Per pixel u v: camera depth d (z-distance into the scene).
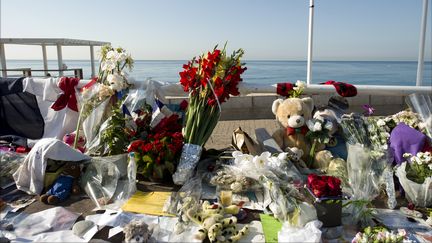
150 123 3.66
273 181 2.70
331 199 2.30
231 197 2.74
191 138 3.24
